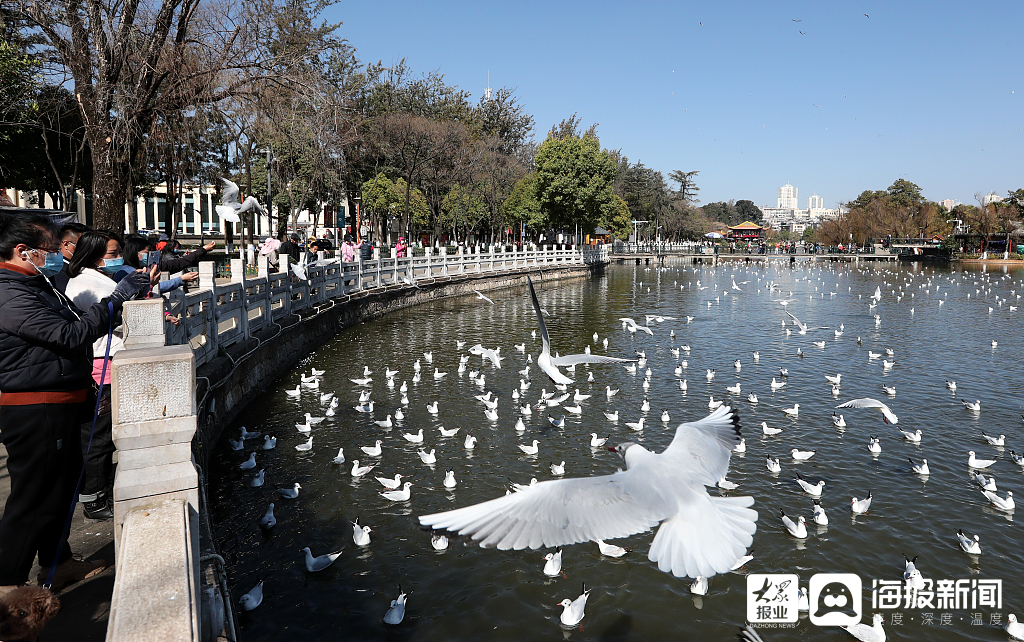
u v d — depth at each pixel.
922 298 45.16
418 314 32.97
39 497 4.98
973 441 15.01
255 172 39.09
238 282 16.17
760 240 125.44
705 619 8.67
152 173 26.12
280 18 19.23
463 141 54.66
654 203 117.25
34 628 3.95
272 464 13.01
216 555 5.76
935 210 111.19
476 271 45.22
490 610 8.77
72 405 5.04
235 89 18.80
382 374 20.25
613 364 22.67
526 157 75.44
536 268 53.34
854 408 17.44
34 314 4.73
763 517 11.37
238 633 7.65
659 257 94.81
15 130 23.33
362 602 8.84
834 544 10.52
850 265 87.94
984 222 97.19
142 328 5.78
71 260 6.37
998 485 12.63
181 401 3.78
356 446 14.16
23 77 19.48
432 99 64.50
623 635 8.35
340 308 26.64
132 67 16.81
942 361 23.42
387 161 53.84
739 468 13.47
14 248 4.91
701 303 41.62
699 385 20.00
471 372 20.66
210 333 13.52
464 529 2.57
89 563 5.71
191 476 3.81
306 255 26.42
